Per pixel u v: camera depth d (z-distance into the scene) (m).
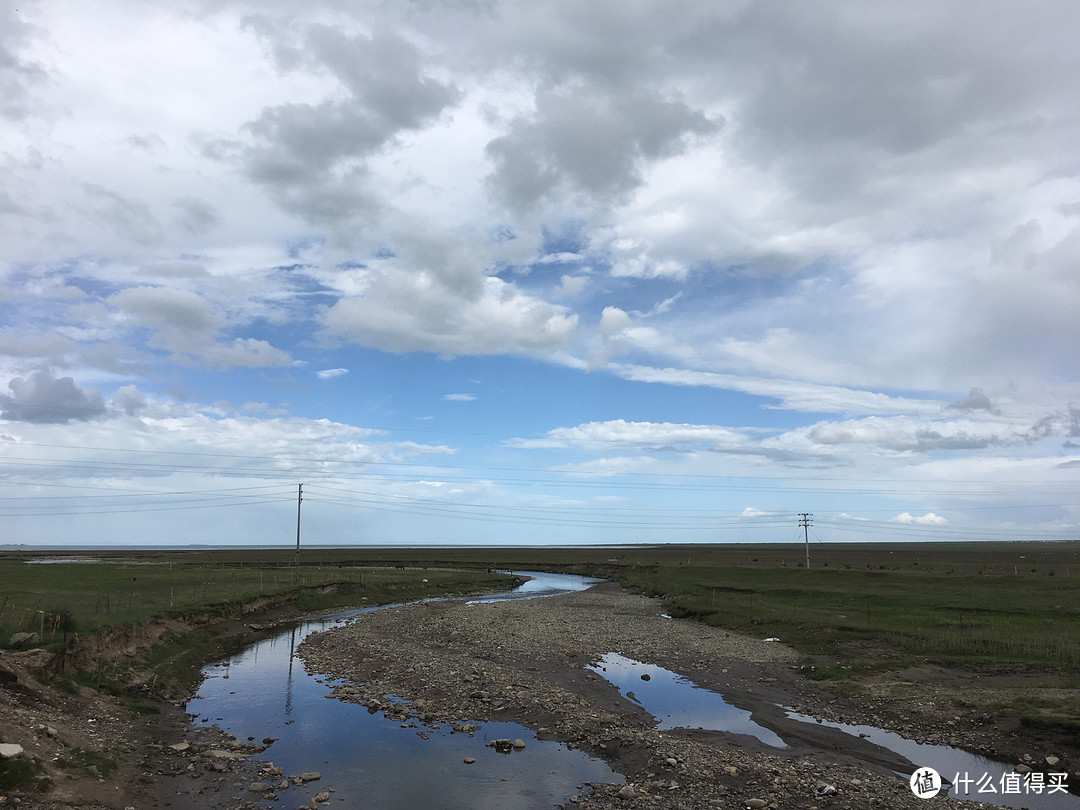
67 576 79.88
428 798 20.61
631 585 114.50
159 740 25.81
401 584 104.62
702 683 37.56
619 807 19.83
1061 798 20.69
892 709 30.92
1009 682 33.62
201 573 96.62
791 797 20.39
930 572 103.06
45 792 18.03
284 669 42.00
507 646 48.59
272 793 20.83
